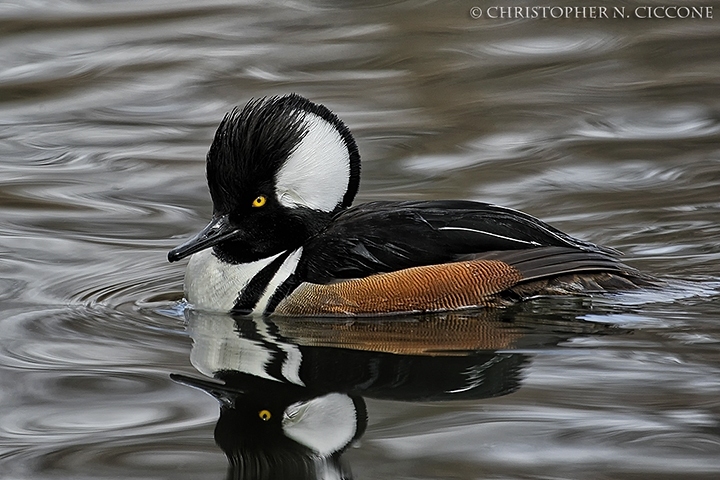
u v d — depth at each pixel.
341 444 8.37
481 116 18.06
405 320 11.27
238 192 11.41
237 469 8.05
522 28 21.23
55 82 19.36
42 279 12.55
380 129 17.55
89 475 7.95
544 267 11.41
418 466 8.01
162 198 15.55
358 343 10.57
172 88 19.14
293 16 22.38
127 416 8.92
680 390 9.17
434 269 11.35
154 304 11.94
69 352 10.34
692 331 10.60
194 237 11.48
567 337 10.55
